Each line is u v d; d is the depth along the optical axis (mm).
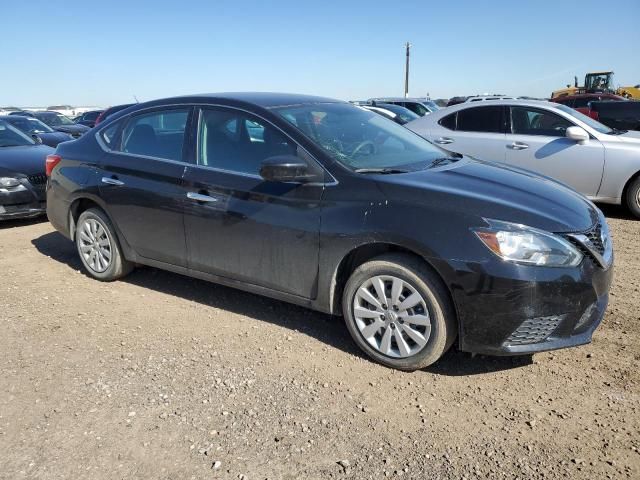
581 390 3129
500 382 3238
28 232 6969
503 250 2969
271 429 2838
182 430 2840
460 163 4027
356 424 2873
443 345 3195
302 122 3867
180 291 4750
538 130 7457
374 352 3441
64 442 2766
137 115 4648
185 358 3584
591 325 3201
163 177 4262
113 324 4117
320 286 3564
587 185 7176
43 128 13602
